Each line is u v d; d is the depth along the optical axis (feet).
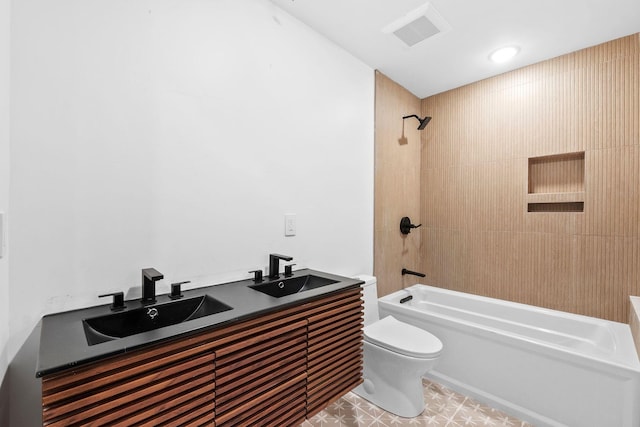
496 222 8.19
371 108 7.84
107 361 2.38
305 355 4.03
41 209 3.21
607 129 6.51
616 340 5.59
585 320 6.57
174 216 4.21
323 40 6.47
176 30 4.23
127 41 3.79
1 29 2.75
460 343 6.43
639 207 6.16
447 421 5.46
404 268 9.09
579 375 5.02
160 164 4.08
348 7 5.59
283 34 5.65
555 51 6.99
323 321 4.32
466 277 8.78
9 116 2.98
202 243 4.51
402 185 8.99
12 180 3.04
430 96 9.62
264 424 3.55
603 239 6.57
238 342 3.27
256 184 5.22
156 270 3.95
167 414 2.70
